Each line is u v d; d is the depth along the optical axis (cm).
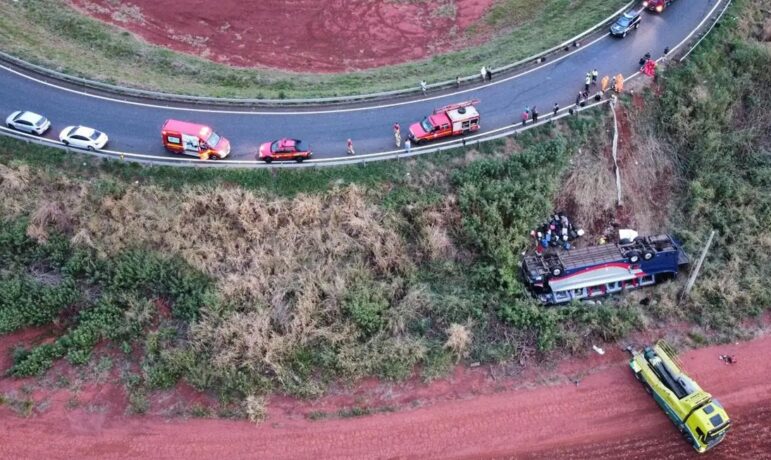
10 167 3641
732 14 4706
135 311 3306
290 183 3688
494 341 3412
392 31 5331
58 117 4000
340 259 3516
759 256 3772
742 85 4394
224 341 3247
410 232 3628
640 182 3966
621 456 3078
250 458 3009
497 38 5131
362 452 3048
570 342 3388
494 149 3875
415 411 3173
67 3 5262
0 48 4350
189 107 4138
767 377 3375
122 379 3198
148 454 3006
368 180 3716
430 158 3819
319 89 4494
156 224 3469
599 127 3988
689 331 3534
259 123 4053
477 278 3547
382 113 4141
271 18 5422
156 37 5116
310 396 3189
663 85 4209
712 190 3938
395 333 3362
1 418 3070
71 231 3478
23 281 3341
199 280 3394
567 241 3759
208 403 3158
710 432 2986
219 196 3584
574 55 4509
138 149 3834
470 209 3647
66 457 2986
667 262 3584
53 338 3319
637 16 4616
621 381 3325
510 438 3114
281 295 3366
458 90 4294
